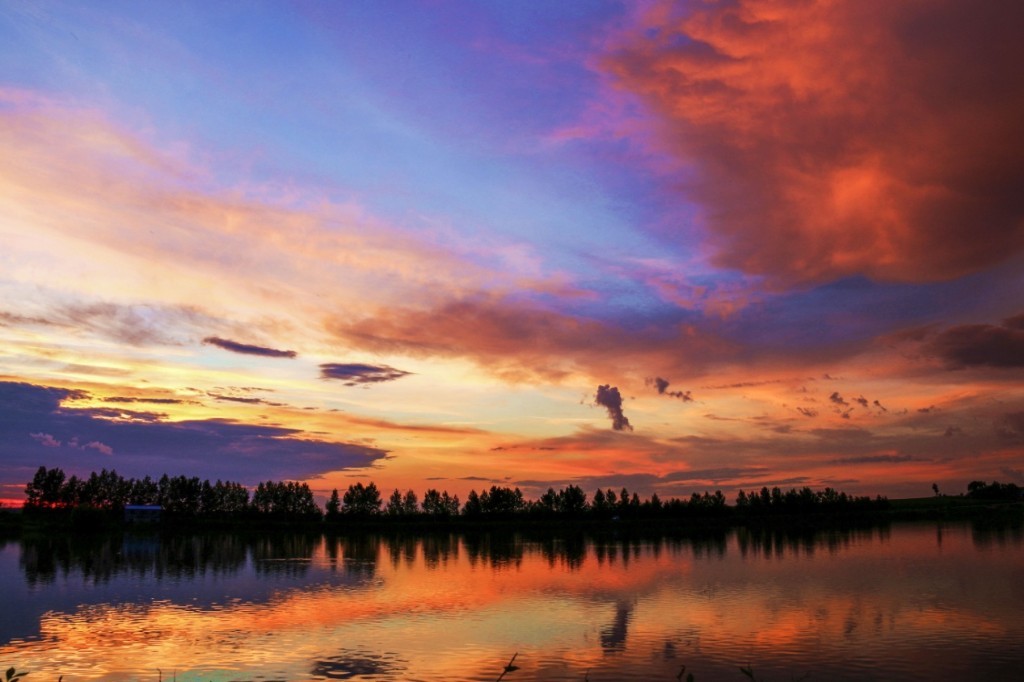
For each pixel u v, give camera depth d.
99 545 143.12
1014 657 41.59
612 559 106.56
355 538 172.00
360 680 38.44
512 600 65.19
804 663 40.88
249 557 115.44
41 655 44.41
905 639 46.12
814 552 111.25
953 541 130.38
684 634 48.69
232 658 43.19
